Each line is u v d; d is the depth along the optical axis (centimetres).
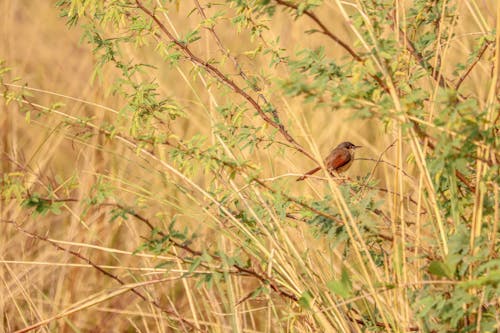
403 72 696
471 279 642
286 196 732
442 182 709
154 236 718
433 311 663
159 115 789
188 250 732
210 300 875
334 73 649
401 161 695
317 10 1336
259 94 841
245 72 860
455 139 601
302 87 595
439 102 614
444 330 664
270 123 805
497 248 676
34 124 1155
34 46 1416
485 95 961
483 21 792
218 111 827
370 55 640
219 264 773
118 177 880
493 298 671
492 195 704
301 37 1288
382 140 1168
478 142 622
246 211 790
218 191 796
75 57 1398
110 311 978
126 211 705
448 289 664
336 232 723
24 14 1545
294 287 778
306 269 758
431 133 690
